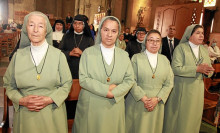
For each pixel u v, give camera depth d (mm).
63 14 26375
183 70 2688
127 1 14930
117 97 1959
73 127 2201
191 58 2758
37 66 1768
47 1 25094
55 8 25641
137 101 2359
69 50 3330
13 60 1813
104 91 1915
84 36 3418
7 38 9094
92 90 1953
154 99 2289
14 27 14898
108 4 16734
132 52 4094
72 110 3121
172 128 2857
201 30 2727
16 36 11055
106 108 2010
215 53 8508
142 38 4090
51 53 1829
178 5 6578
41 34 1731
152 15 14328
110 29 1956
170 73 2523
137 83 2418
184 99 2768
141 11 14227
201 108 2814
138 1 14359
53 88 1854
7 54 9172
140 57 2453
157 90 2402
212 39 9445
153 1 14242
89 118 2035
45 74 1773
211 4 10234
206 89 4090
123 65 2074
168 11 6906
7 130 2232
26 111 1780
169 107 2900
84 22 3309
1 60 8078
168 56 3645
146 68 2373
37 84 1761
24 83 1745
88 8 19672
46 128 1799
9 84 1827
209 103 3771
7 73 1821
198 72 2729
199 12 5887
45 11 25188
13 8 21875
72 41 3357
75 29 3322
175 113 2832
